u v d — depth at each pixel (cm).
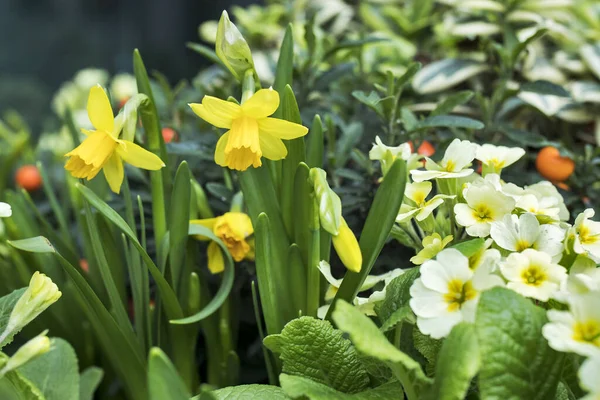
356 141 75
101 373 69
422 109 82
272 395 56
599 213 72
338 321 50
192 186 67
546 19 87
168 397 48
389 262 70
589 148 75
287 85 59
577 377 55
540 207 59
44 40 329
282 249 62
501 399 51
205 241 71
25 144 97
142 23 346
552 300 54
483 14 87
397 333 56
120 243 71
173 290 65
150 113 62
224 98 77
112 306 67
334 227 55
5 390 56
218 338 69
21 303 55
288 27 62
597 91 82
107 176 59
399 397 54
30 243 58
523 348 51
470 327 51
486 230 56
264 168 61
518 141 76
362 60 89
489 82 87
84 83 122
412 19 108
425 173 59
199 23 334
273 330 61
